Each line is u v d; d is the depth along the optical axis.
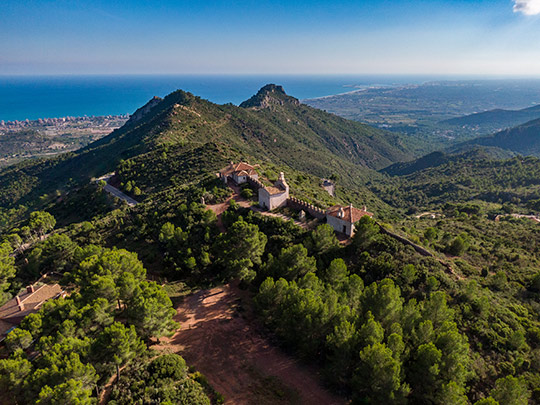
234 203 82.81
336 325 38.47
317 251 63.06
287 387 39.38
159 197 107.44
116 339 35.56
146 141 192.88
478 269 63.84
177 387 36.31
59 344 34.72
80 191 143.88
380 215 151.75
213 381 40.12
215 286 61.50
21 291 62.62
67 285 64.19
